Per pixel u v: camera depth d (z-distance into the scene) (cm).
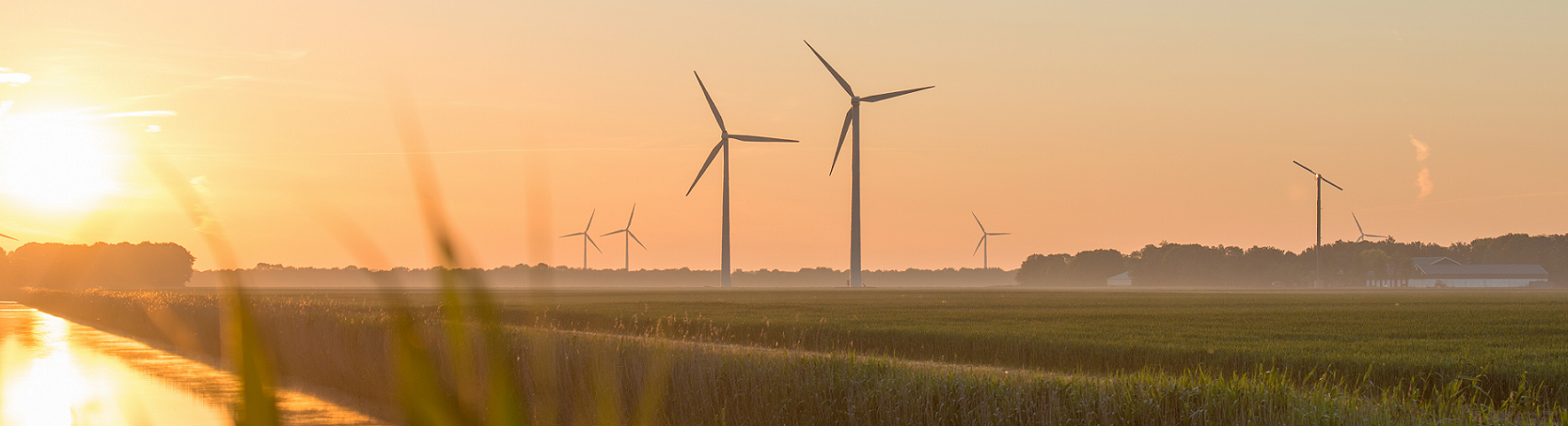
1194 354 3092
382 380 1797
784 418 1678
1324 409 1435
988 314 6000
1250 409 1455
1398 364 2677
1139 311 6600
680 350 1514
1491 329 4588
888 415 1691
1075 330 4228
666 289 18625
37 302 9775
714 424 1462
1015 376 1816
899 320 5131
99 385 2611
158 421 1873
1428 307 7706
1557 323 5222
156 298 6962
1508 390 2427
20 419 1859
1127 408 1542
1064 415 1570
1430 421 1468
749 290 17012
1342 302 9056
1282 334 4122
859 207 17088
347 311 3462
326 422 1694
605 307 7006
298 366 2045
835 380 1809
